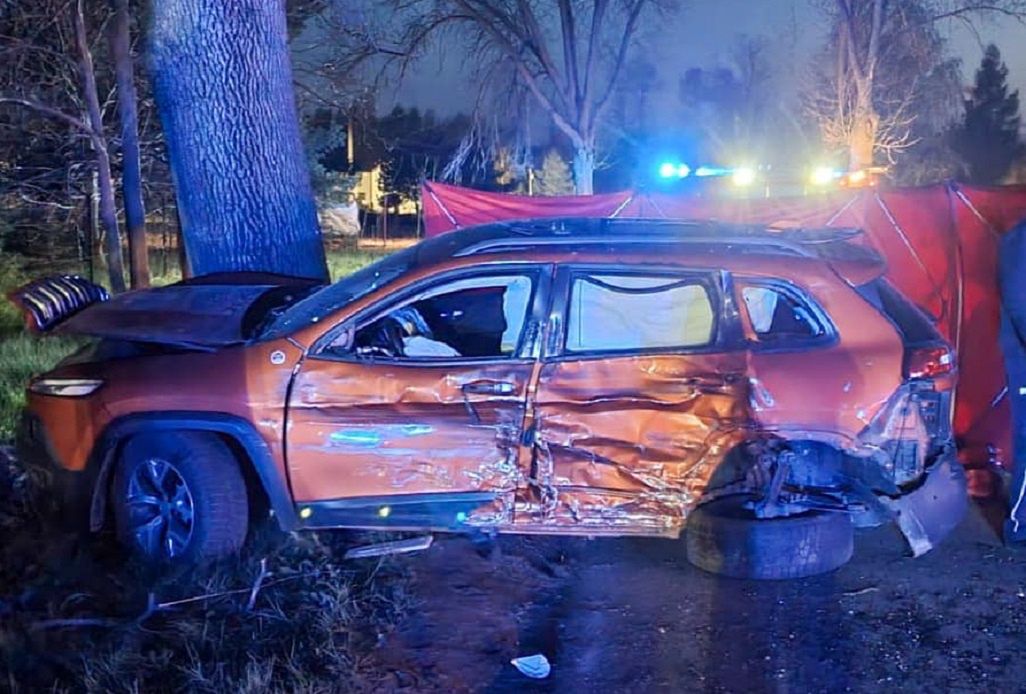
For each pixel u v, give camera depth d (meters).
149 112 18.56
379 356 5.28
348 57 20.31
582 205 9.26
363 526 5.30
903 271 7.88
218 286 6.39
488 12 27.12
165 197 21.69
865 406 5.25
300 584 5.10
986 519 6.46
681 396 5.23
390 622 4.89
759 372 5.22
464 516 5.28
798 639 4.83
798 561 5.30
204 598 4.88
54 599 4.97
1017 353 5.80
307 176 8.30
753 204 8.71
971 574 5.59
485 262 5.29
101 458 5.39
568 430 5.22
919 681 4.46
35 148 18.75
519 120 28.89
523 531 5.33
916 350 5.39
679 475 5.26
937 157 44.12
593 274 5.30
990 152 54.94
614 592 5.34
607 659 4.63
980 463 7.21
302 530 5.64
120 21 15.17
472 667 4.53
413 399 5.20
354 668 4.41
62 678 4.23
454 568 5.57
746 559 5.27
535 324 5.25
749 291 5.37
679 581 5.48
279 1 7.97
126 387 5.30
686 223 6.02
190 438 5.32
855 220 8.11
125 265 24.36
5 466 7.02
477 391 5.20
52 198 19.53
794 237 5.93
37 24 15.87
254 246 7.88
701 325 5.31
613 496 5.28
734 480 5.31
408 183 43.50
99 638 4.56
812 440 5.26
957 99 30.94
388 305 5.28
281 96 8.01
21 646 4.36
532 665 4.50
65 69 16.34
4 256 19.61
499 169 30.86
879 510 5.42
